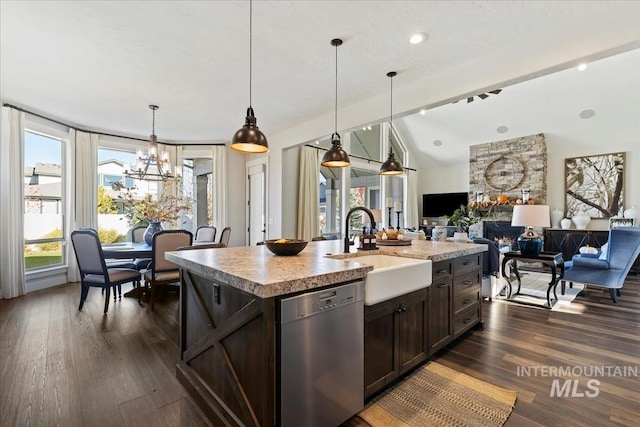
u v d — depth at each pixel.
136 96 3.80
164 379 2.09
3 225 3.99
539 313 3.51
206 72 3.18
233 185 6.31
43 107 4.18
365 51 2.80
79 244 3.43
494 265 3.98
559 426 1.62
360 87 3.57
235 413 1.52
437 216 9.03
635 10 2.16
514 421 1.66
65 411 1.74
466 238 3.55
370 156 7.47
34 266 4.55
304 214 5.55
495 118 6.85
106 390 1.95
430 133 8.09
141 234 4.93
